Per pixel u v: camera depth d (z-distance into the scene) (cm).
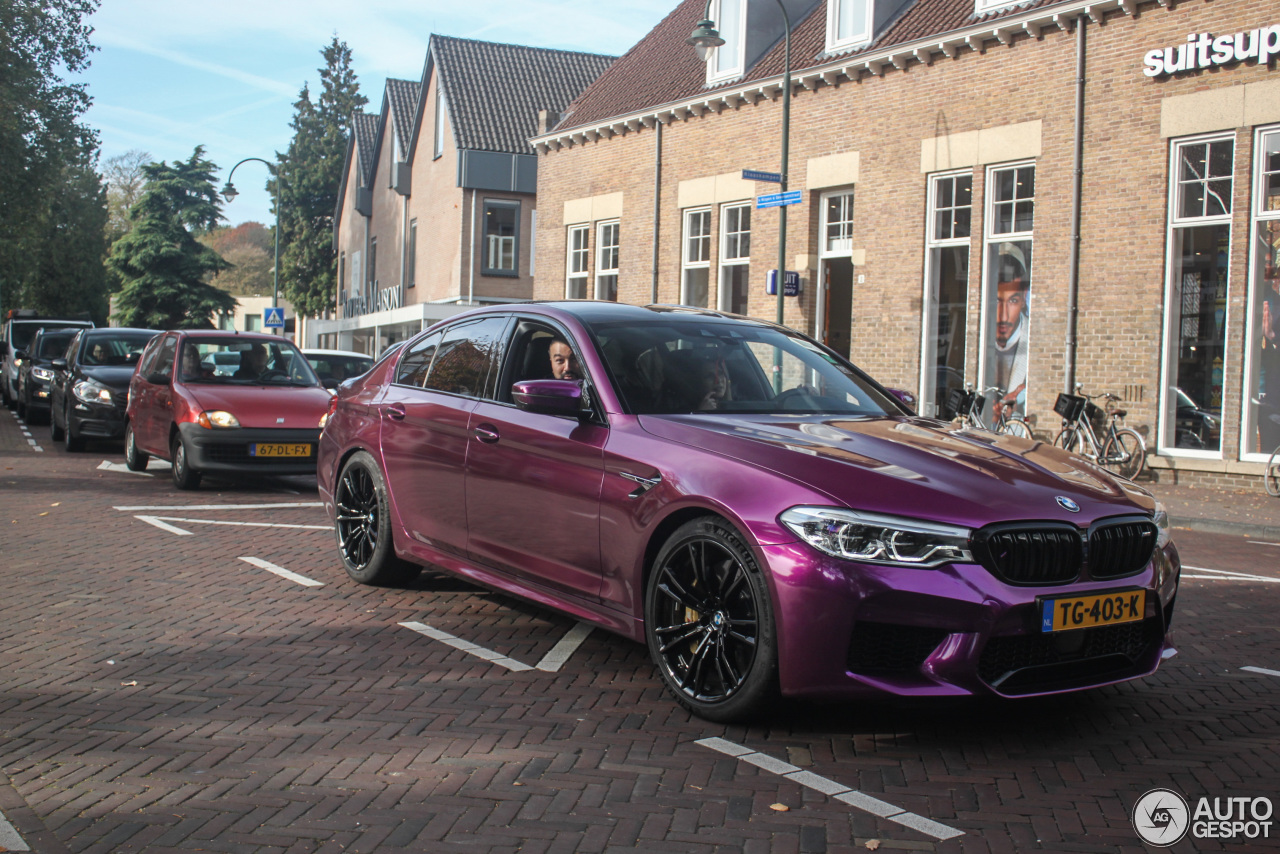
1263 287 1366
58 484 1189
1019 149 1595
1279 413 1360
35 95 3197
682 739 422
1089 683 416
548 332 568
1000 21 1594
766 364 558
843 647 394
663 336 552
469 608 635
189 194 6278
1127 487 458
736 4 2112
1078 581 410
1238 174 1372
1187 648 588
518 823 343
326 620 602
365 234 4844
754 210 2047
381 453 659
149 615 606
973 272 1661
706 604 440
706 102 2117
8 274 3531
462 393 608
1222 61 1368
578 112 2559
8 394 2820
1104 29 1493
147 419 1260
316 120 6606
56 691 471
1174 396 1446
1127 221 1477
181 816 345
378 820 344
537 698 471
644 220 2305
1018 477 430
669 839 333
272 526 927
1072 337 1530
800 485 415
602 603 493
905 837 338
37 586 675
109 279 6334
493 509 559
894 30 1806
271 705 456
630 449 479
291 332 4997
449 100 3619
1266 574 839
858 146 1839
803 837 336
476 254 3581
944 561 392
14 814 345
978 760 406
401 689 481
